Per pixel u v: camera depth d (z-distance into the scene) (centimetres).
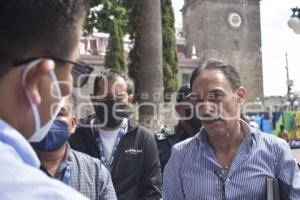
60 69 109
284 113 2356
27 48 102
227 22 4900
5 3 99
